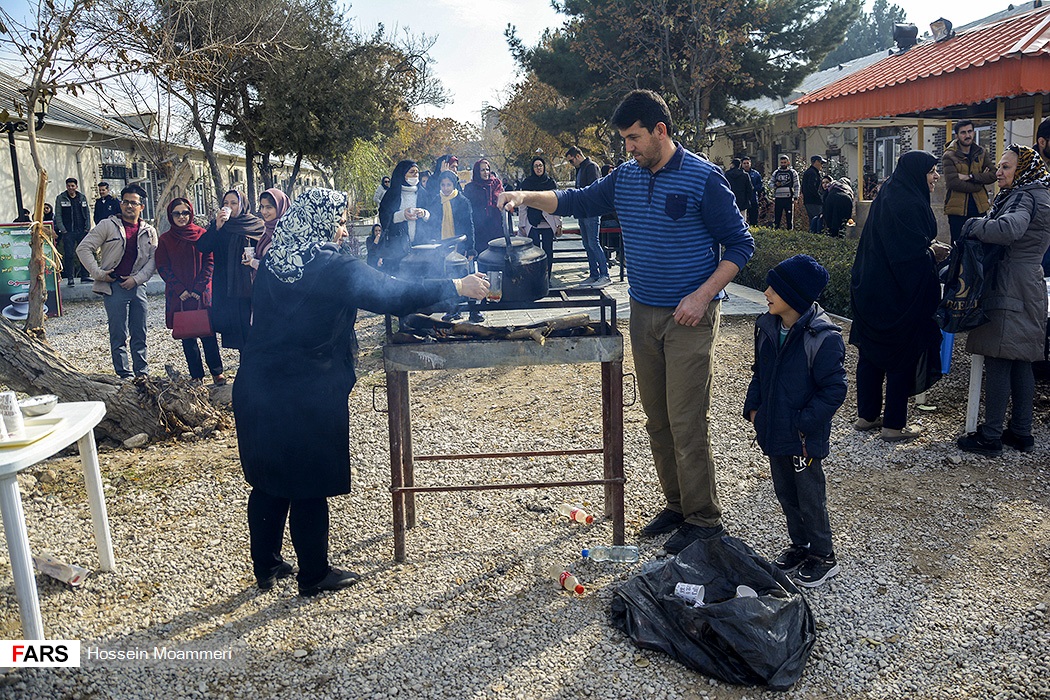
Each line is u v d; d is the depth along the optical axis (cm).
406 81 2386
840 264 926
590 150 3494
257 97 2184
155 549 424
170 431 593
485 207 984
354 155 2772
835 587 367
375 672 318
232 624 353
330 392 349
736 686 304
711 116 2681
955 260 485
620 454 402
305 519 363
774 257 1110
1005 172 488
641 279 390
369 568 400
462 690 306
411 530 440
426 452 554
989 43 1106
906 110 1116
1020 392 501
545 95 4006
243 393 351
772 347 371
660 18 2203
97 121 1970
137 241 767
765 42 2502
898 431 531
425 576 390
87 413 376
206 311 724
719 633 305
